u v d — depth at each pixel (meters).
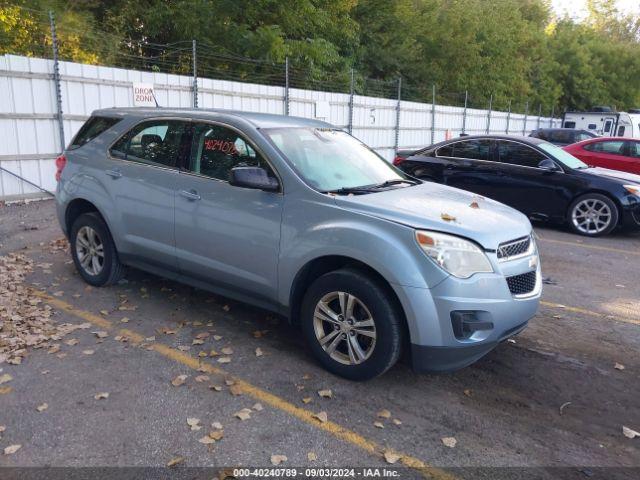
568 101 43.62
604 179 9.55
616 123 24.95
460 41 30.95
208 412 3.65
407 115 20.69
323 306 4.13
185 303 5.54
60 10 15.74
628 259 8.14
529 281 4.21
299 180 4.26
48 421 3.49
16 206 10.05
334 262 4.19
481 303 3.73
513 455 3.36
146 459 3.17
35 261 6.76
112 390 3.88
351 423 3.60
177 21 18.36
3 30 13.02
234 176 4.18
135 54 18.27
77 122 11.09
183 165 4.95
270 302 4.45
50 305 5.36
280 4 20.47
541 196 9.97
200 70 18.38
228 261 4.61
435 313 3.68
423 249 3.71
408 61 29.80
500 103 33.78
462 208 4.30
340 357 4.12
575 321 5.57
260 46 19.16
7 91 10.00
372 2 28.03
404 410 3.78
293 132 4.84
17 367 4.14
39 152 10.64
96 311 5.27
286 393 3.91
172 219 4.94
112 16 18.23
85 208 5.98
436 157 10.98
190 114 5.05
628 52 46.88
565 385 4.25
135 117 5.49
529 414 3.83
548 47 43.03
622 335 5.26
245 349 4.58
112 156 5.53
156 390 3.90
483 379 4.28
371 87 25.31
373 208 3.99
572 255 8.30
